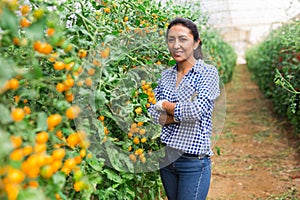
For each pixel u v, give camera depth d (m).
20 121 1.34
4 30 1.47
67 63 1.61
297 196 4.21
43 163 1.27
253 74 15.43
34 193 1.20
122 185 2.38
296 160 5.40
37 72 1.55
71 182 1.76
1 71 1.28
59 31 1.54
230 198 4.21
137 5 2.91
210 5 10.29
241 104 10.27
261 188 4.47
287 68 5.45
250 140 6.59
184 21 2.25
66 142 1.63
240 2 12.76
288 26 6.38
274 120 7.91
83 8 2.23
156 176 2.87
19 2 1.52
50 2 1.76
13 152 1.21
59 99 1.69
